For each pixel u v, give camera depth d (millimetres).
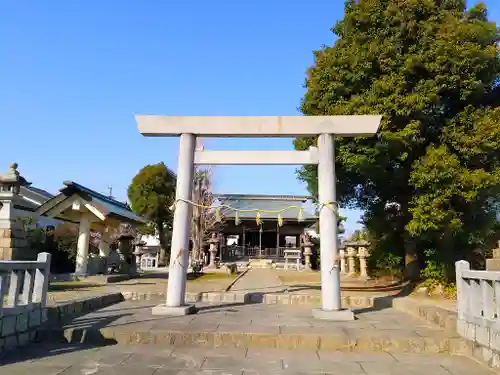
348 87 10797
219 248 31406
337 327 6617
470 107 9789
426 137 10336
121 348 5680
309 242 27469
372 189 12859
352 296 10375
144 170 30141
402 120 9945
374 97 9844
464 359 5477
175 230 8055
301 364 5102
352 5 11320
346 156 10242
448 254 10820
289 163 8367
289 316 7742
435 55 9508
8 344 5383
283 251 32875
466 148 9273
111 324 6477
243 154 8453
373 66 10328
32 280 6258
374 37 10508
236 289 11969
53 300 7891
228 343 5941
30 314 5988
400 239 14031
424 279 11352
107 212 13828
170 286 7895
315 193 13773
